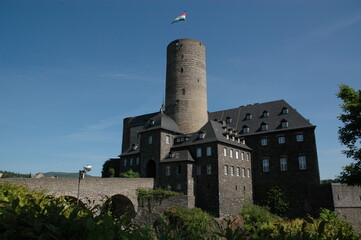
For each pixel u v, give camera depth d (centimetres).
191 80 5703
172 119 5522
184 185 4294
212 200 4259
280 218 4603
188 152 4569
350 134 2512
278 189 4941
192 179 4419
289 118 5300
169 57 5991
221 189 4288
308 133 4928
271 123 5419
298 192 4778
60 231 464
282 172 5000
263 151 5269
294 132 5059
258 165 5253
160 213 3978
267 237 664
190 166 4434
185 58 5794
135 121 6738
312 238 700
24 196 723
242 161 5034
